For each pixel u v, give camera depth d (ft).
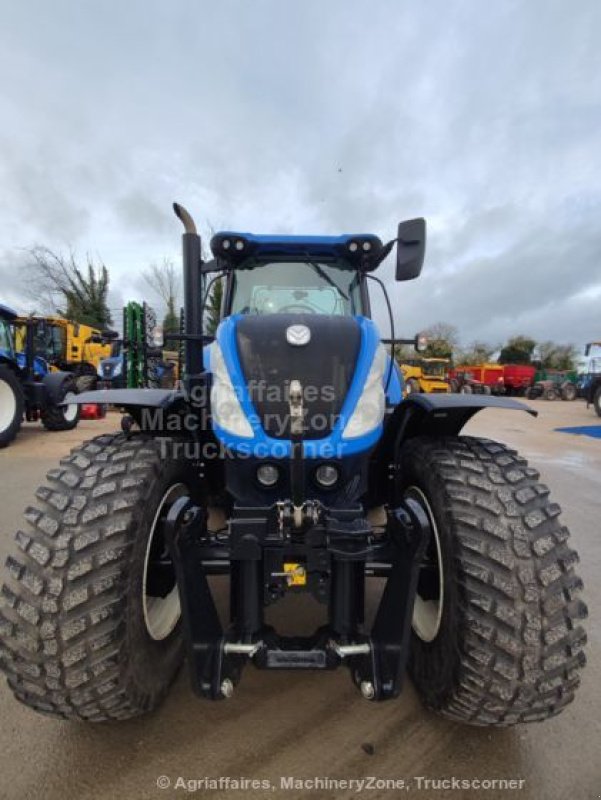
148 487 5.88
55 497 5.57
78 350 52.13
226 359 6.13
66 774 5.30
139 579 5.61
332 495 5.95
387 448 7.96
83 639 5.05
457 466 6.01
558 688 5.08
